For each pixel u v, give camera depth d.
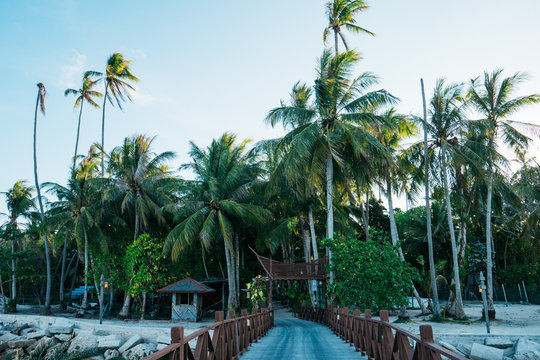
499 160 23.17
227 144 34.25
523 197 31.16
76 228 33.62
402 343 5.96
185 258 36.59
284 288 43.81
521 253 41.41
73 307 40.16
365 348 10.26
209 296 35.56
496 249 43.09
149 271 32.38
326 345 12.98
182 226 31.52
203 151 33.91
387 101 23.52
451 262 39.16
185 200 34.72
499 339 15.99
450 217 24.23
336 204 32.53
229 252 34.22
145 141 36.22
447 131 25.05
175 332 4.88
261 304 24.02
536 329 19.06
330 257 23.20
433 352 4.40
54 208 37.31
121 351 19.89
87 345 21.34
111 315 35.84
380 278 20.55
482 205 28.80
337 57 24.72
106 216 35.84
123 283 34.16
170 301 38.00
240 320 11.27
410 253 41.72
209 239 30.16
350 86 24.55
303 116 24.62
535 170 31.66
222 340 8.06
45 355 21.80
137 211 34.12
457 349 15.72
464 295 46.03
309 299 33.06
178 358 4.83
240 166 32.62
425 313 27.44
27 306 45.66
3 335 26.11
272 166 34.94
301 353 11.06
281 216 38.03
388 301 20.69
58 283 54.97
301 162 24.44
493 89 24.61
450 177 25.70
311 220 30.88
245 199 34.12
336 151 23.89
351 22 28.80
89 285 47.62
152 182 34.12
